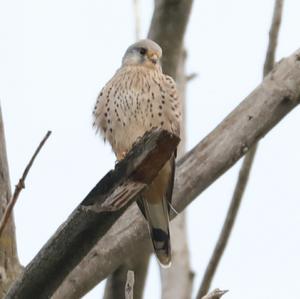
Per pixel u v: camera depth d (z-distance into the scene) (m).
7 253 8.70
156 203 9.95
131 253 8.98
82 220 6.03
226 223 10.59
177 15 12.16
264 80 9.27
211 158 9.13
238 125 9.11
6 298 6.33
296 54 9.30
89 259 8.66
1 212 8.74
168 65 12.40
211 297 6.73
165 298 10.86
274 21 10.45
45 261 6.19
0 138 8.98
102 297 10.77
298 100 9.21
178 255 11.23
